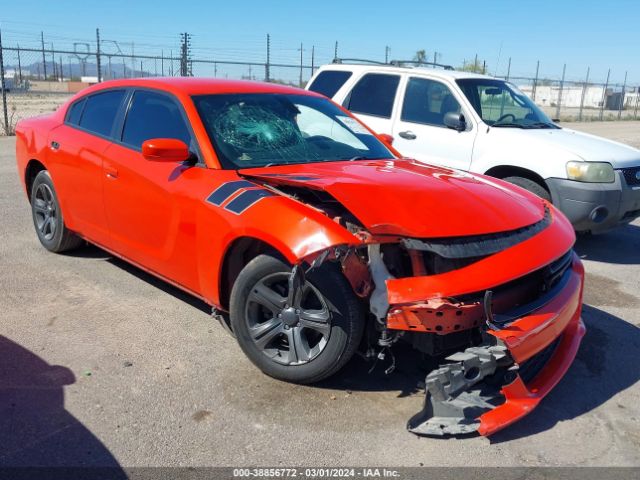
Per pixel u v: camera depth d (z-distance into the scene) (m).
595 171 5.99
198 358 3.69
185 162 3.87
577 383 3.62
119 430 2.95
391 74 7.62
